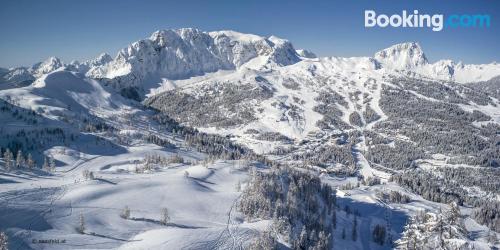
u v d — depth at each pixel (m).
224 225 199.88
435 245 58.28
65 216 195.75
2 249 141.50
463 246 56.47
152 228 190.62
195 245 165.62
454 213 58.91
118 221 195.62
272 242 171.00
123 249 163.50
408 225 65.62
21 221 185.00
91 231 182.88
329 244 197.88
